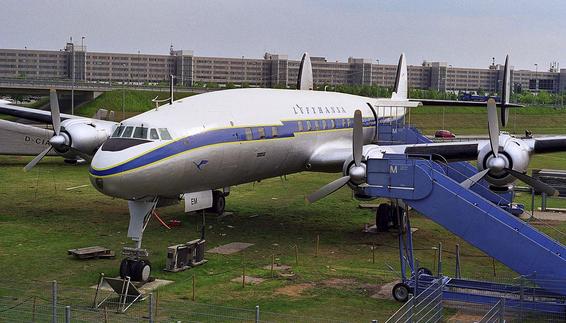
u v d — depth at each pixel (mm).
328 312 15391
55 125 26297
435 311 14695
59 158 45656
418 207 16250
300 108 25953
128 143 18875
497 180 20016
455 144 22672
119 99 85125
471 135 85750
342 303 16141
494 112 18891
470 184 19344
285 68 180000
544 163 54375
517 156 19828
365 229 25188
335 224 26344
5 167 40500
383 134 33000
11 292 16453
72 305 15445
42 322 14062
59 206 28422
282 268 19453
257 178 24125
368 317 15055
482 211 15672
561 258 15016
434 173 16172
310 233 24531
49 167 41062
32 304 15398
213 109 21656
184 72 175500
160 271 18812
